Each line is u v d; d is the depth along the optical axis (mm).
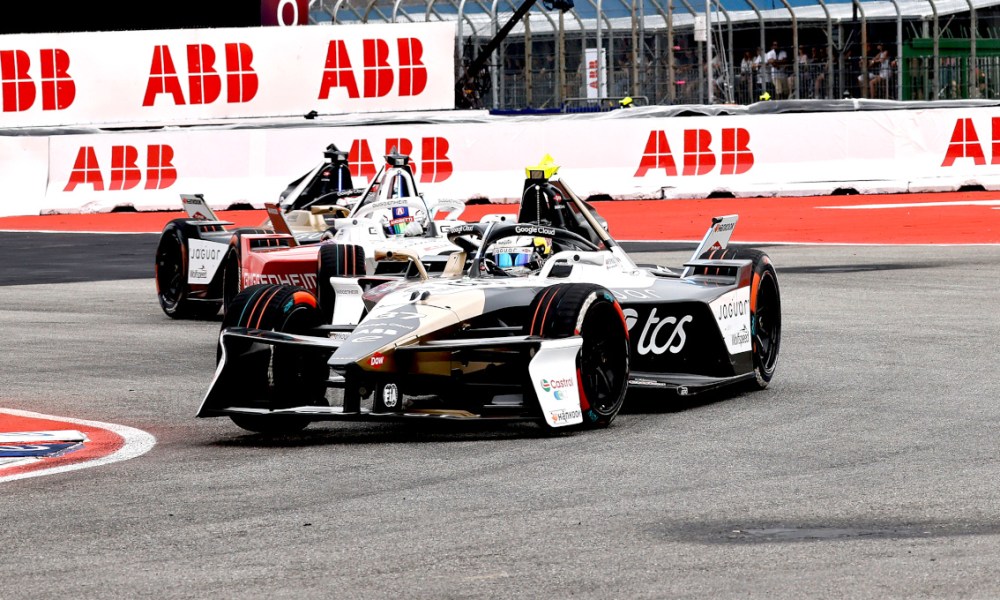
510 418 27359
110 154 107000
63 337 45219
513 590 17391
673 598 16953
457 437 28297
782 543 19406
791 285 56688
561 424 27562
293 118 112125
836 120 109125
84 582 18125
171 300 51031
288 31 110438
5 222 100375
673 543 19500
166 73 109438
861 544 19250
